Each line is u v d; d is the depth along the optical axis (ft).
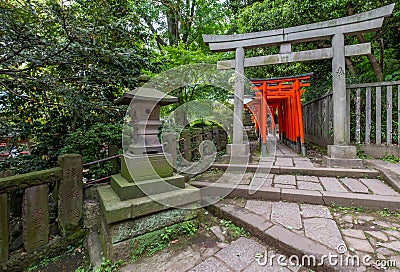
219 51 15.42
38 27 7.64
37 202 6.38
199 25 28.81
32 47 7.59
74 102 9.12
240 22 21.56
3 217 5.73
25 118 9.73
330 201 7.91
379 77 16.69
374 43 19.20
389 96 13.05
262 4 19.51
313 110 22.22
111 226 5.96
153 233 6.62
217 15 29.45
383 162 11.97
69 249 7.06
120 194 6.64
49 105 9.75
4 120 9.59
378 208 7.38
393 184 8.53
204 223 7.70
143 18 17.15
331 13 14.89
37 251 6.39
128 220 6.23
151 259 5.99
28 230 6.22
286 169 11.27
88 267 6.23
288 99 20.03
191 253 6.07
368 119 13.58
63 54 8.49
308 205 8.04
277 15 17.39
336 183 9.45
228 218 7.61
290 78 16.25
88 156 9.78
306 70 22.68
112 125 10.52
